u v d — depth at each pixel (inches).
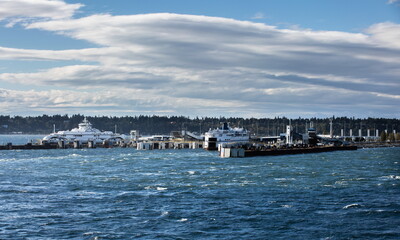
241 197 4065.0
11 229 3075.8
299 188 4517.7
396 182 4936.0
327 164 7091.5
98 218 3351.4
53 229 3080.7
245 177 5315.0
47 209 3612.2
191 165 6820.9
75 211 3550.7
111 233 3002.0
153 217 3380.9
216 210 3580.2
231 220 3299.7
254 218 3353.8
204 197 4065.0
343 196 4116.6
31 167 6422.2
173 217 3380.9
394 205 3754.9
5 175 5497.1
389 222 3270.2
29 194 4210.1
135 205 3757.4
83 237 2925.7
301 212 3518.7
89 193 4266.7
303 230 3080.7
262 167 6525.6
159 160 7721.5
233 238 2915.8
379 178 5260.8
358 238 2933.1
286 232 3038.9
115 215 3435.0
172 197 4069.9
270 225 3184.1
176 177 5324.8
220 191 4352.9
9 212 3511.3
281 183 4830.2
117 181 4995.1
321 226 3169.3
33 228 3102.9
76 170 6058.1
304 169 6240.2
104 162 7263.8
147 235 2965.1
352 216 3415.4
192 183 4842.5
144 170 6072.8
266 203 3816.4
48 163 7057.1
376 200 3949.3
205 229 3095.5
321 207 3683.6
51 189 4475.9
